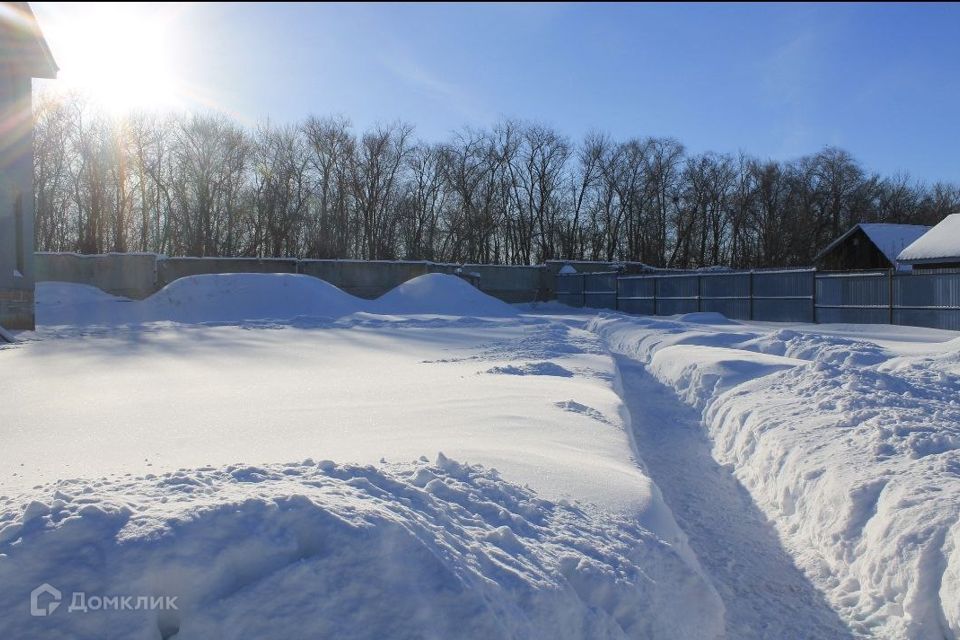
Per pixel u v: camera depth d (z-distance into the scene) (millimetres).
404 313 26516
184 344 14812
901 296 22172
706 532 4641
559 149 53656
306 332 18172
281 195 48594
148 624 1989
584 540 3027
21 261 17750
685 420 8062
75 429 5512
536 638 2311
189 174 47656
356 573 2172
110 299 28719
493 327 20578
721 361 9273
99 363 11203
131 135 46594
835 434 5398
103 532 2170
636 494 3809
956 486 3934
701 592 3211
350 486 2830
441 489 3197
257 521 2252
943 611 3182
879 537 3768
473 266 39312
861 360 9758
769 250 55125
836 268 38031
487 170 53312
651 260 55656
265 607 2057
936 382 7430
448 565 2318
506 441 4930
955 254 25406
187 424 5719
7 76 16609
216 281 25094
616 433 5438
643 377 11570
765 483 5496
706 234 56906
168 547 2104
